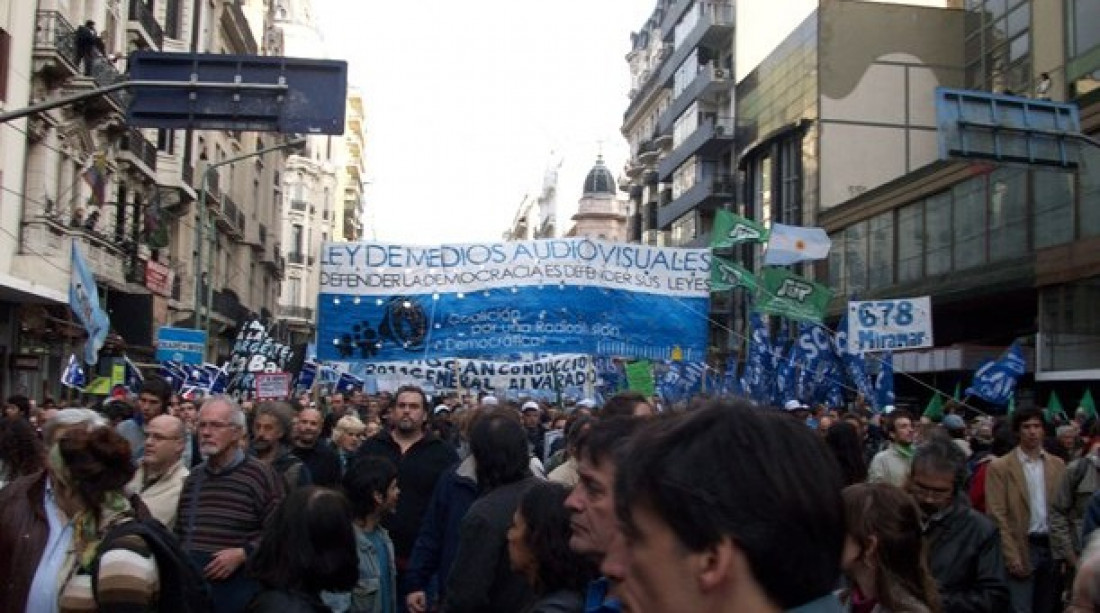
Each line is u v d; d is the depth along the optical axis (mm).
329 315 13781
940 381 31672
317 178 77125
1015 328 30906
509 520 4762
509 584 4723
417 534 7332
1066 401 25609
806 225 40188
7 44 21094
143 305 28906
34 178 22828
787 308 16844
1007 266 26984
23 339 23234
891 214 33469
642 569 1452
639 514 1454
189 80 11797
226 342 44344
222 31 42562
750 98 47500
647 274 14078
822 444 1500
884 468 9195
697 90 53250
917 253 31844
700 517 1388
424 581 6105
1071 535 7906
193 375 17969
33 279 22031
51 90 23391
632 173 71438
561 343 13727
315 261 76688
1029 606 8070
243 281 47188
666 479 1419
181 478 5875
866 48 39406
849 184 39062
